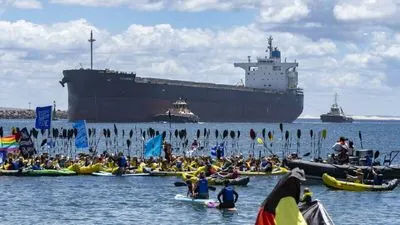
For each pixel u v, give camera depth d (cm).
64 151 10762
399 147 15162
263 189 5753
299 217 1486
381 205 4803
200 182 4862
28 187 5844
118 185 6044
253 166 7319
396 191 5634
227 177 6003
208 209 4478
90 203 4872
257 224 1496
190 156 8100
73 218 4194
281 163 7631
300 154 12219
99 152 11662
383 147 15188
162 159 7481
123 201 4975
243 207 4603
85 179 6525
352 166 5975
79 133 7981
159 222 4022
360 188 5612
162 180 6488
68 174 6881
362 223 4059
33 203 4872
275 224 1479
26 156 7456
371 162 6266
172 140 16188
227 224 3928
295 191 1500
